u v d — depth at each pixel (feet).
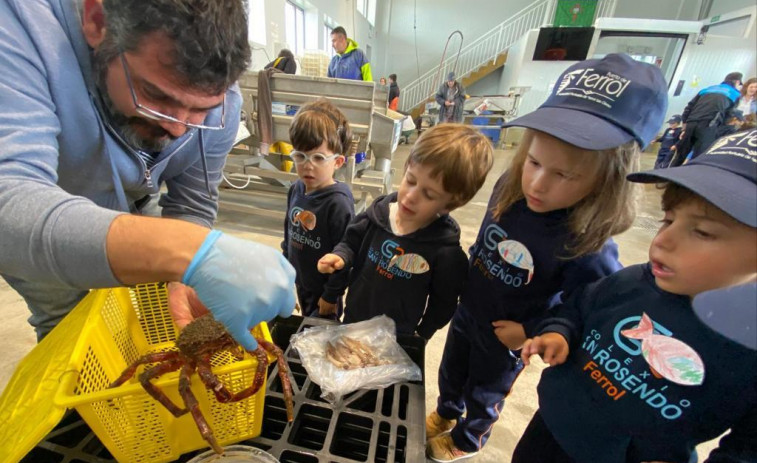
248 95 7.27
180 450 1.68
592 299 2.22
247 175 8.00
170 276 1.35
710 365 1.63
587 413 2.08
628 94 2.17
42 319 2.85
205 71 1.57
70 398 1.30
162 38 1.46
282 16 14.32
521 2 28.37
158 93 1.70
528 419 3.93
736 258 1.46
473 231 9.25
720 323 1.03
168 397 1.50
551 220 2.48
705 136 11.53
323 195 3.91
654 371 1.81
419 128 25.73
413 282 3.06
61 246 1.26
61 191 1.43
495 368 2.95
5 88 1.45
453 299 3.02
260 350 1.58
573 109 2.28
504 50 27.20
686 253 1.57
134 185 2.56
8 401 1.46
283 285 1.48
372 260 3.24
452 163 2.58
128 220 1.33
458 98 20.40
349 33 23.85
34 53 1.62
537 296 2.68
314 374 1.98
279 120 7.10
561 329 2.20
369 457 1.61
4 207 1.28
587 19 24.59
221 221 8.51
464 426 3.16
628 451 1.95
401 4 29.99
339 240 3.91
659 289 1.86
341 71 13.51
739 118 11.39
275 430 1.83
